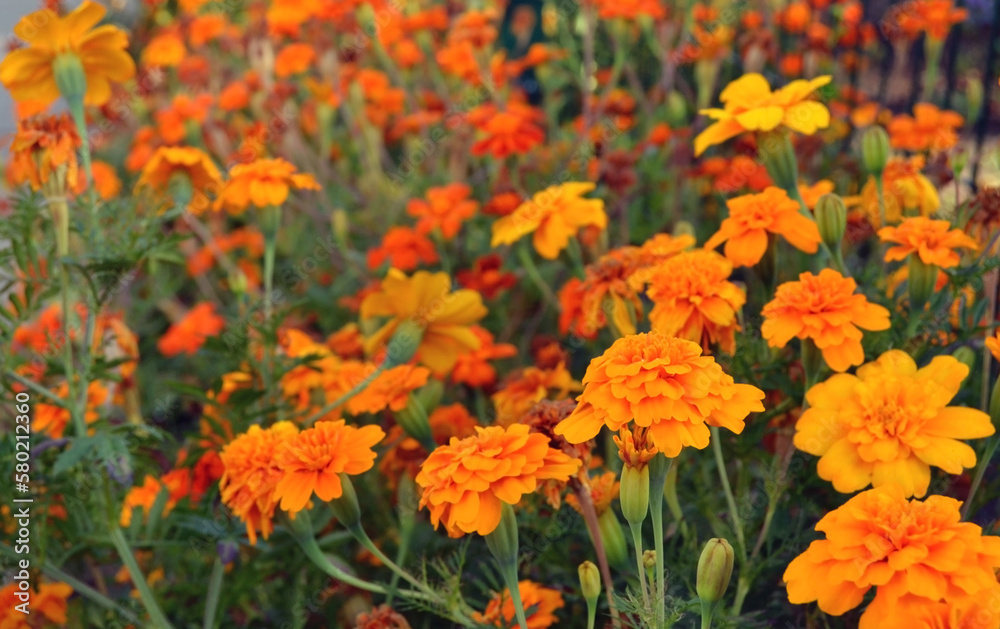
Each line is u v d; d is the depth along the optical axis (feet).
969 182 3.14
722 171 3.16
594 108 4.22
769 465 2.04
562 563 2.08
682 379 1.65
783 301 1.83
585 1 3.83
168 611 2.39
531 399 2.27
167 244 2.21
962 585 1.50
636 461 1.65
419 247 3.19
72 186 2.15
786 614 1.96
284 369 2.30
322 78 4.84
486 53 4.00
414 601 1.93
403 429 2.18
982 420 1.71
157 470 2.44
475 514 1.65
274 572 2.38
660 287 1.93
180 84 5.15
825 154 3.60
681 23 4.38
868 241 2.91
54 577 2.22
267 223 2.41
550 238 2.46
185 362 3.84
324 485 1.80
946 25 3.77
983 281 2.04
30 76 2.19
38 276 2.16
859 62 4.49
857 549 1.55
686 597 1.95
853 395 1.77
